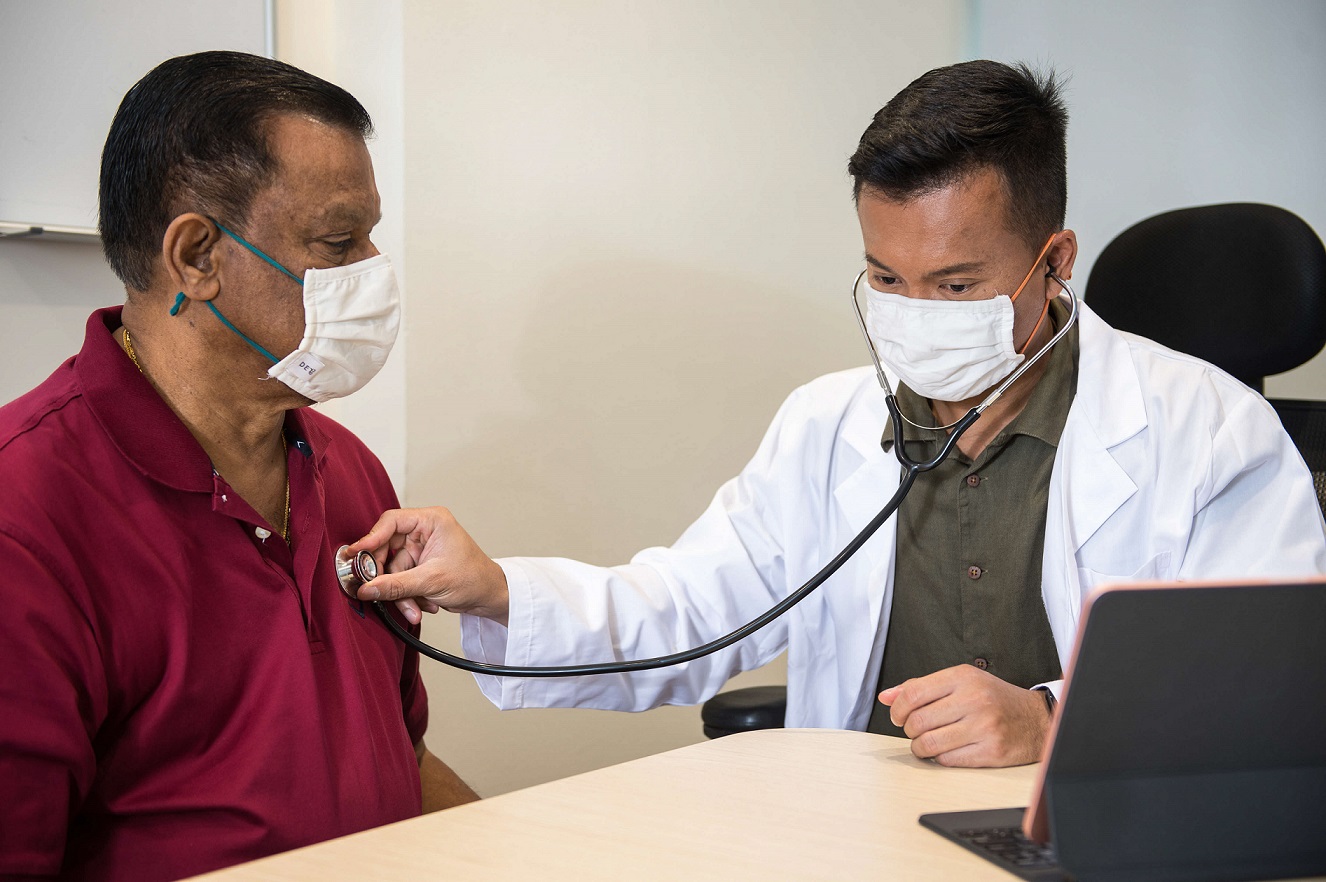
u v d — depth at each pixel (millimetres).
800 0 2105
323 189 928
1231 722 659
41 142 1358
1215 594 632
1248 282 1614
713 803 809
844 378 1469
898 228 1104
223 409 975
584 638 1225
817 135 2150
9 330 1359
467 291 1686
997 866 685
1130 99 2469
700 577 1372
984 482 1292
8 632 787
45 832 801
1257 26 2441
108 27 1399
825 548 1410
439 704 1688
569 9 1783
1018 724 925
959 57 2404
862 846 722
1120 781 655
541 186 1764
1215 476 1188
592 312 1839
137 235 919
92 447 893
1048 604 1241
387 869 678
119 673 873
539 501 1790
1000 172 1083
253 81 922
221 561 946
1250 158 2461
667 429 1957
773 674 2230
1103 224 2471
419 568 1132
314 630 999
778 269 2104
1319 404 1591
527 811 788
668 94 1923
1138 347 1294
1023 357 1162
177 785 900
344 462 1191
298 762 942
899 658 1360
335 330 955
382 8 1615
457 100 1662
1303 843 669
